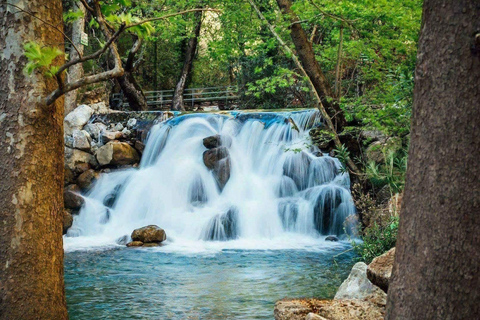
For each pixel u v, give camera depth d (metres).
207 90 32.00
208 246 12.12
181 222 13.75
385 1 9.42
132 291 7.79
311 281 8.38
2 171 3.76
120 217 15.41
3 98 3.79
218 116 17.25
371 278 4.43
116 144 16.95
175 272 9.18
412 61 9.62
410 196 2.62
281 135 16.05
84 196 16.30
